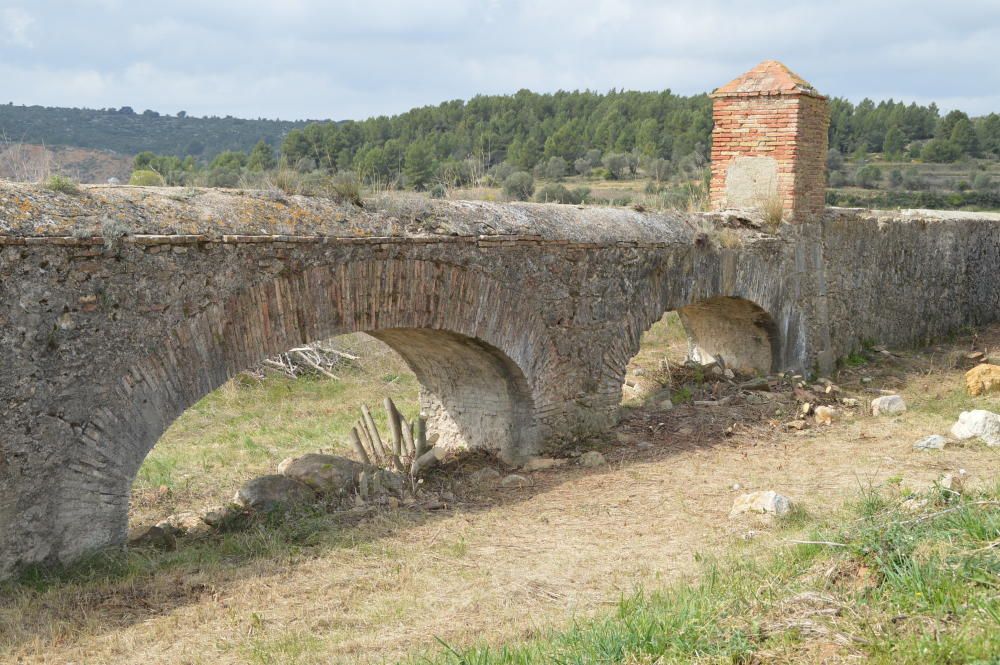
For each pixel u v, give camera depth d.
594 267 9.91
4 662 4.86
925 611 4.35
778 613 4.61
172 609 5.64
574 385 9.96
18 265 5.64
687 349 15.14
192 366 6.57
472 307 8.56
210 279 6.61
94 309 6.02
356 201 7.86
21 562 5.86
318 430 11.41
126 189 6.52
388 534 7.17
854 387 13.04
